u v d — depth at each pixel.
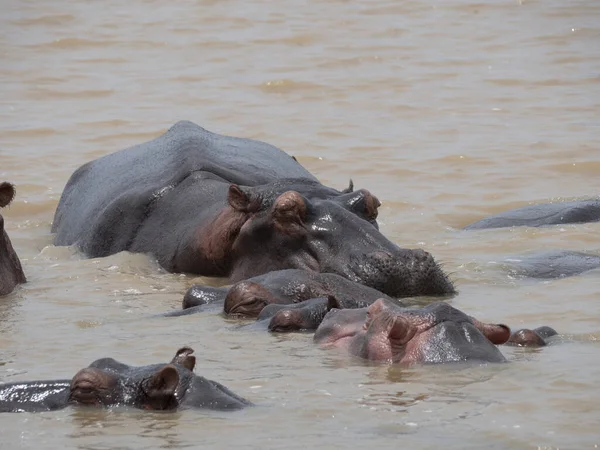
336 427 13.56
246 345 17.52
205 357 16.88
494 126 39.69
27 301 21.75
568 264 23.84
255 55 50.38
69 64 49.28
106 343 18.02
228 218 24.05
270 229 23.16
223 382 15.45
